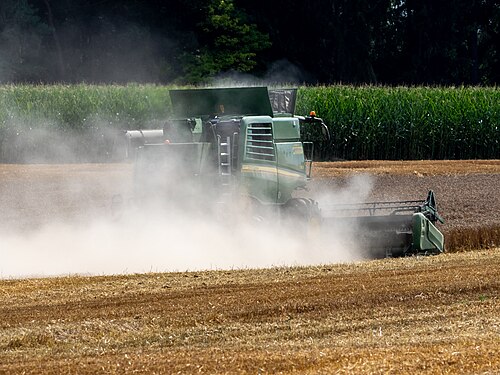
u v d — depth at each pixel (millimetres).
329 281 36875
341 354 25078
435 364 23922
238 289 35250
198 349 26672
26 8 138500
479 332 28438
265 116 47625
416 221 47969
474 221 57031
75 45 148125
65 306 32531
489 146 105375
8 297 34125
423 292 34344
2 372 23969
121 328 29359
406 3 193875
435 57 192375
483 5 194625
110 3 148500
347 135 101125
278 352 25641
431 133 103188
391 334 28438
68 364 24797
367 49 179500
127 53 148375
